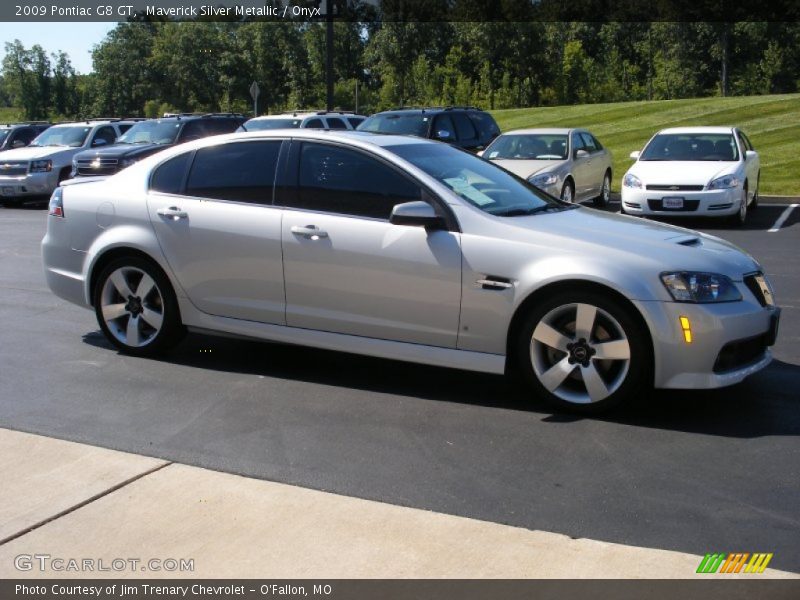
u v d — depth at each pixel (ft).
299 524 12.46
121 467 14.58
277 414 17.35
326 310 18.88
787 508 13.04
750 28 209.26
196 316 20.43
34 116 217.77
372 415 17.26
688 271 16.35
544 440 15.85
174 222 20.26
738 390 18.61
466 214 17.78
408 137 20.58
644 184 46.16
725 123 103.35
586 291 16.57
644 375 16.46
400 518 12.64
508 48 208.03
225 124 68.64
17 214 60.18
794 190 59.82
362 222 18.38
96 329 24.38
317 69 215.31
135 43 223.71
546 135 51.80
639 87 224.53
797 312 26.11
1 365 20.80
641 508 13.05
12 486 13.83
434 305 17.75
